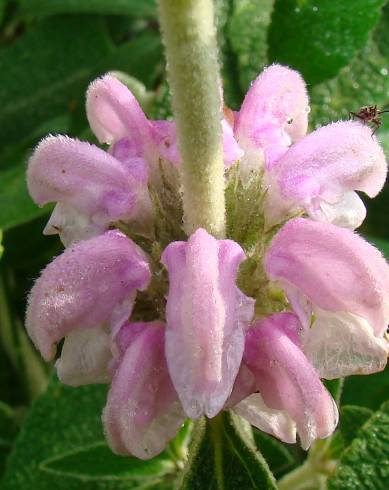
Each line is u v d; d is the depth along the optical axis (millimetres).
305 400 90
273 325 92
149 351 92
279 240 93
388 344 95
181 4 78
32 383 188
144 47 195
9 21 230
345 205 97
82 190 98
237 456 106
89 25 214
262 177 102
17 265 195
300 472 137
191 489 106
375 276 87
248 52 159
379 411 113
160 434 94
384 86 156
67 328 92
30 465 155
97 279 91
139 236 101
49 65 213
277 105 106
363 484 110
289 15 141
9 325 191
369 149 97
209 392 82
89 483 153
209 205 91
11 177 169
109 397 91
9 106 210
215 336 81
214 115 85
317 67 143
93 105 107
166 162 103
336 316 91
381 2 139
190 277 83
